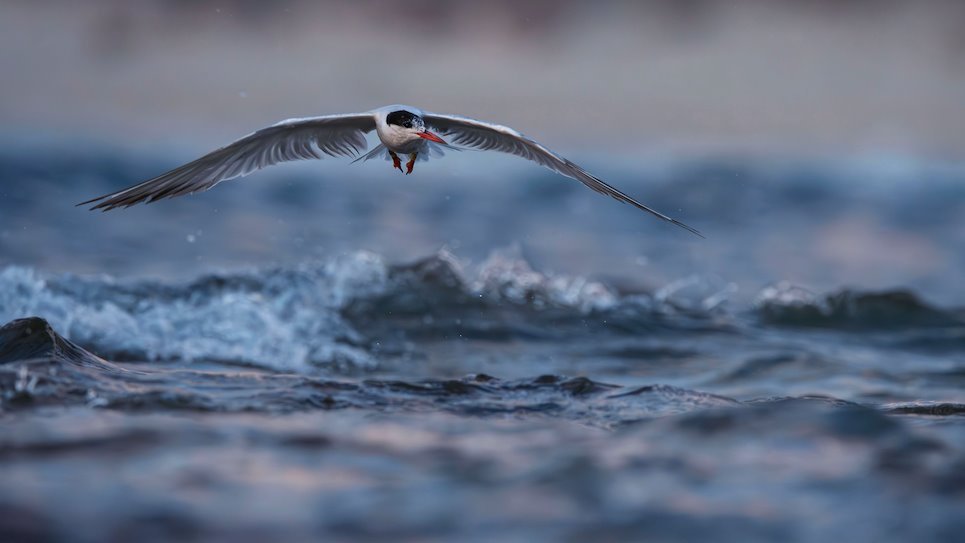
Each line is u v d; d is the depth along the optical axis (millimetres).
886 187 35469
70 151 35875
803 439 6543
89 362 8867
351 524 5355
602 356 13430
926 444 6418
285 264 16109
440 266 16688
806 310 16219
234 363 11820
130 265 18078
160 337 12250
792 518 5367
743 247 24172
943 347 14508
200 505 5547
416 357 12984
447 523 5363
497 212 27438
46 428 6832
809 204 31250
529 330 14562
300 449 6641
